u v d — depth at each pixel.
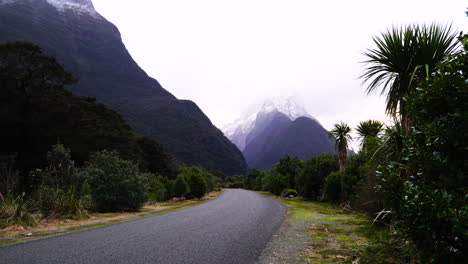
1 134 35.28
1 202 7.72
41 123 38.84
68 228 7.39
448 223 2.08
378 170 2.66
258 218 10.44
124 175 14.03
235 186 97.75
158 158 58.06
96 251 4.66
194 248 5.02
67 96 46.78
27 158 35.06
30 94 40.44
